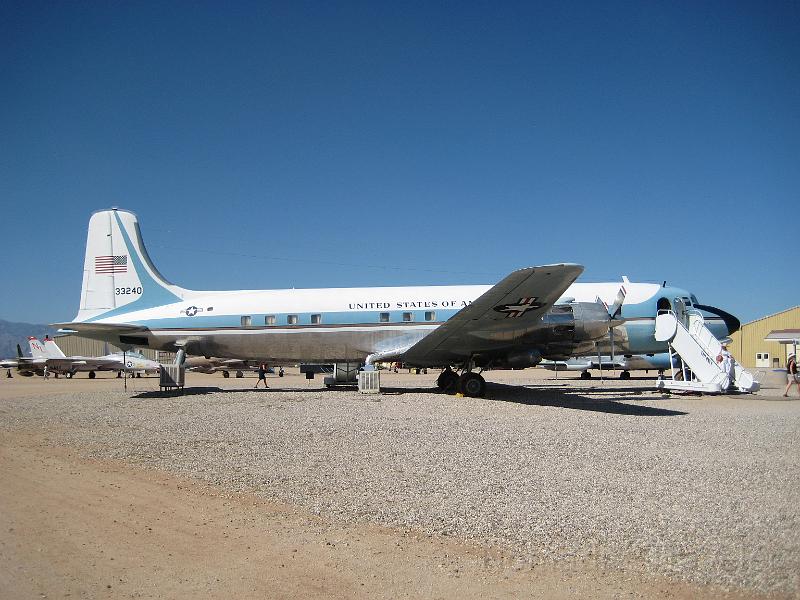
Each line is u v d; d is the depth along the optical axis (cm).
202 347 1989
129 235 2056
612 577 439
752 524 536
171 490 701
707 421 1195
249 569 460
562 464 793
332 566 466
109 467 833
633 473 739
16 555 491
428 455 861
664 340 1936
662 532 522
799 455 845
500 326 1586
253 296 1994
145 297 2025
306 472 771
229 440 1019
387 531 545
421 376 3909
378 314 1931
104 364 4728
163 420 1299
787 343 4622
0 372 6800
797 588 411
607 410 1388
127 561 477
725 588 415
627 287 1984
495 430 1075
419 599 407
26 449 988
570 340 1678
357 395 1803
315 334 1933
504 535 529
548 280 1399
